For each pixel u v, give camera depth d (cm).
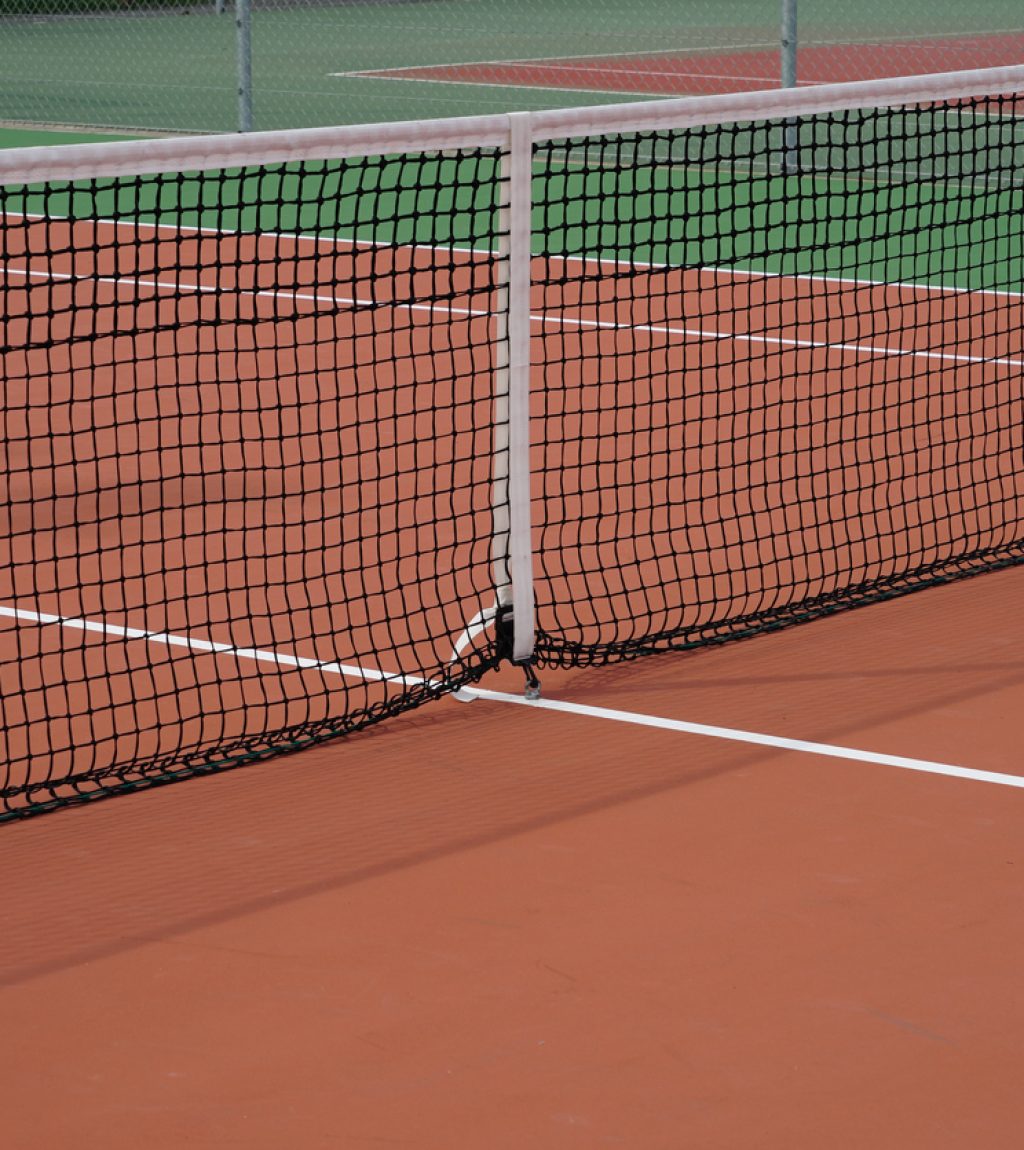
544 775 696
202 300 1586
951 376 1296
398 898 600
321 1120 480
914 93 900
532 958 561
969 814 658
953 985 544
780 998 537
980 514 1024
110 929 583
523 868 620
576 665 804
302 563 847
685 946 568
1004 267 1631
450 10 3972
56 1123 479
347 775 699
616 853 630
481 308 1530
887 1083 495
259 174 808
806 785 682
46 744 723
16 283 1650
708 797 673
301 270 1692
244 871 621
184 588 826
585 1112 482
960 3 3581
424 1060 507
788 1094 490
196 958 564
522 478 782
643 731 736
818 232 1812
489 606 874
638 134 877
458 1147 468
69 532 986
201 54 3409
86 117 2717
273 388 1295
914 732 730
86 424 1220
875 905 592
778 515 1017
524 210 774
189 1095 491
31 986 549
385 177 2109
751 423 1193
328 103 2800
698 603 876
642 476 1085
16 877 620
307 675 794
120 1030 524
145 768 697
